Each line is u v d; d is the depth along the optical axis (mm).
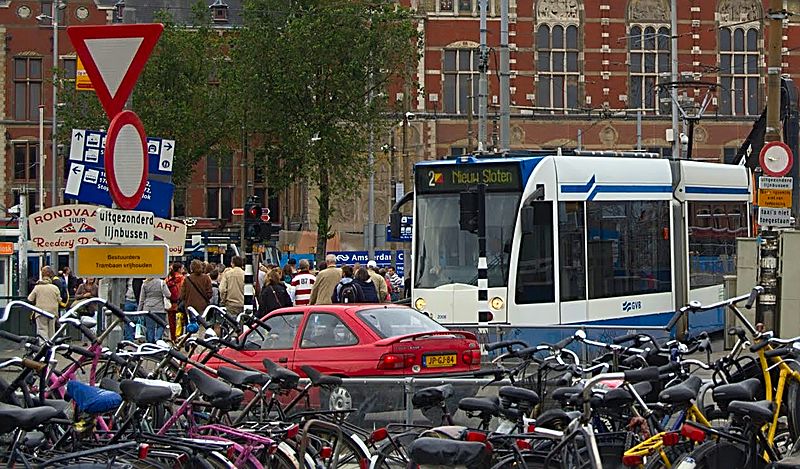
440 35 97625
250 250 44656
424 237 36844
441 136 97500
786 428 15625
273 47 65188
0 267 68375
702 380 15922
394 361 24859
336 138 65375
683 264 41250
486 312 35500
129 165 20625
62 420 13141
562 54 98938
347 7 64688
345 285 38125
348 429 15648
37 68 112250
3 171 111875
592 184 37219
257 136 95188
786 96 46688
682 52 99500
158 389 12969
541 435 13203
